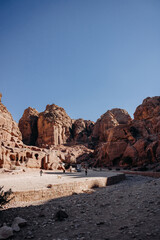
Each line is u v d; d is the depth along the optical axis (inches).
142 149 2169.0
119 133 2674.7
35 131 4594.0
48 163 1947.6
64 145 4163.4
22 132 4576.8
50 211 323.6
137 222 213.8
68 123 4864.7
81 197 467.8
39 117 4534.9
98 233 196.1
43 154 1969.7
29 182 816.9
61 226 235.5
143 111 3137.3
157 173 1358.3
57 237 197.6
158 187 412.8
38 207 366.9
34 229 231.6
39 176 1206.9
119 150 2522.1
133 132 2598.4
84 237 187.2
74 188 731.4
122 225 212.2
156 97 3112.7
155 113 2600.9
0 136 2017.7
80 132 4731.8
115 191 474.9
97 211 294.7
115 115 4953.3
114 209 292.8
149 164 1945.1
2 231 207.9
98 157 2815.0
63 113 4916.3
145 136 2475.4
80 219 259.9
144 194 363.3
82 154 3376.0
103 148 2768.2
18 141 2337.6
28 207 370.0
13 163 1638.8
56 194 643.5
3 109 2393.0
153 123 2484.0
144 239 164.7
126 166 2214.6
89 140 4387.3
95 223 233.1
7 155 1604.3
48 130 4185.5
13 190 549.3
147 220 214.7
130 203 312.7
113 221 232.5
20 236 209.3
